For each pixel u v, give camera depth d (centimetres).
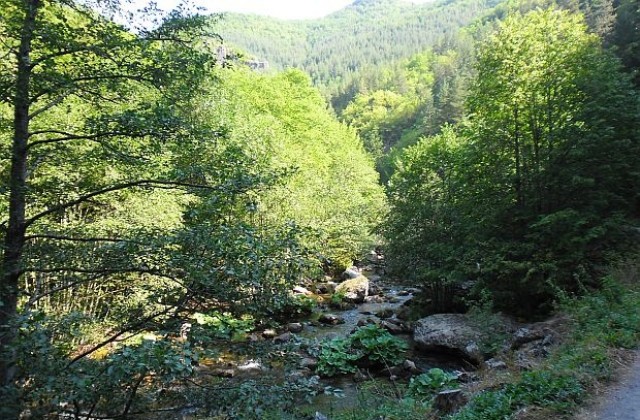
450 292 1498
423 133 6456
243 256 461
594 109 1237
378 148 8212
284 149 1986
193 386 477
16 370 397
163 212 1048
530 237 1241
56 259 533
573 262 1171
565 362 631
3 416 365
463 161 1496
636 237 1294
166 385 434
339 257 2353
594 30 3425
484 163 1475
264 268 462
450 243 1436
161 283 570
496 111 1445
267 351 512
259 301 482
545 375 580
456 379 899
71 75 523
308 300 1642
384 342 1159
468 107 1525
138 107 550
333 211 2462
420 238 1502
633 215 1512
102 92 568
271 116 2508
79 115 750
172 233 492
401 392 892
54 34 486
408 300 1742
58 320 449
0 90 478
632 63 2483
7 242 520
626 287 1023
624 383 557
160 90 540
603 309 840
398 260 1547
